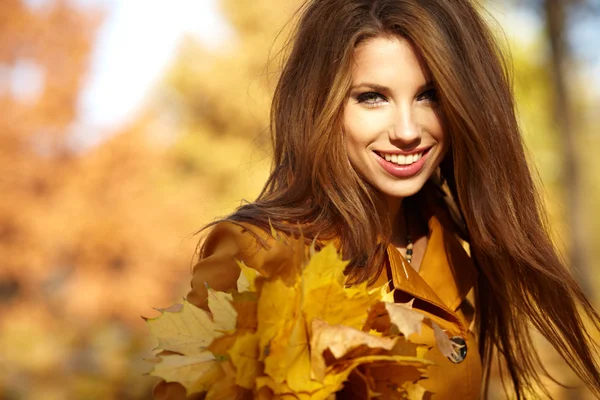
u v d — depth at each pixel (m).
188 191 11.09
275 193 1.96
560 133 8.05
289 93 1.96
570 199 7.89
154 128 11.15
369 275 1.84
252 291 1.47
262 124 12.88
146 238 10.38
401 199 2.03
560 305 2.08
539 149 8.50
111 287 10.21
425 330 1.87
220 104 12.97
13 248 10.02
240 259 1.74
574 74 8.87
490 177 1.97
